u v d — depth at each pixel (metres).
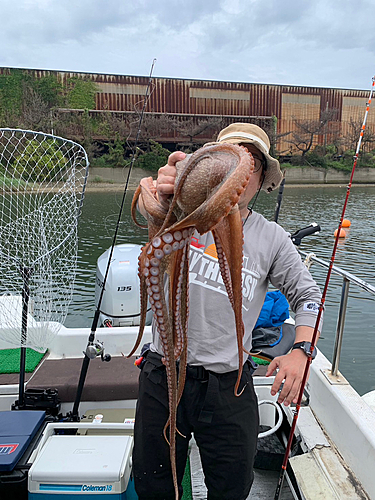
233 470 2.00
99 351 2.94
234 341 2.00
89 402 3.49
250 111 41.06
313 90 41.94
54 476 2.36
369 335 8.50
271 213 22.88
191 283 2.02
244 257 2.09
